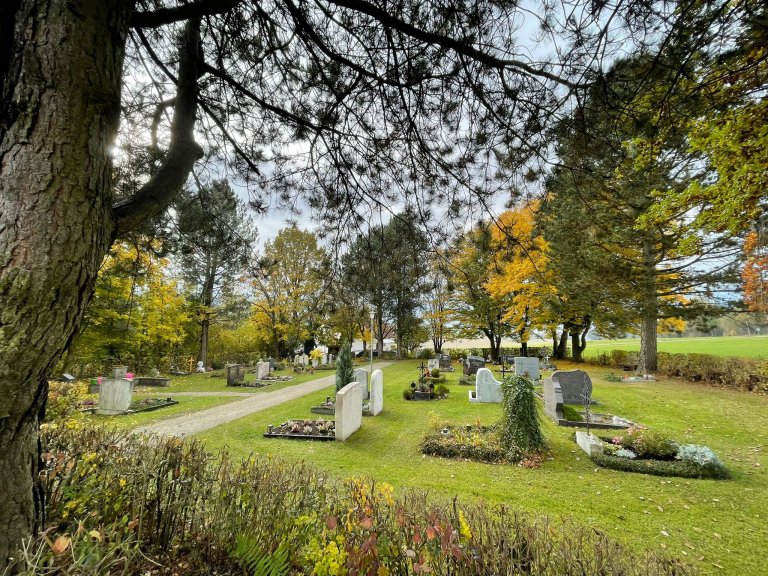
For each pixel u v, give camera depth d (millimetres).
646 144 2924
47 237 1354
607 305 15266
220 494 2500
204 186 3822
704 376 13086
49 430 3133
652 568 1847
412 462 6082
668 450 6023
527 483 5180
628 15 2180
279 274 23703
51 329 1408
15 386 1383
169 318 19375
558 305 16375
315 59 3064
